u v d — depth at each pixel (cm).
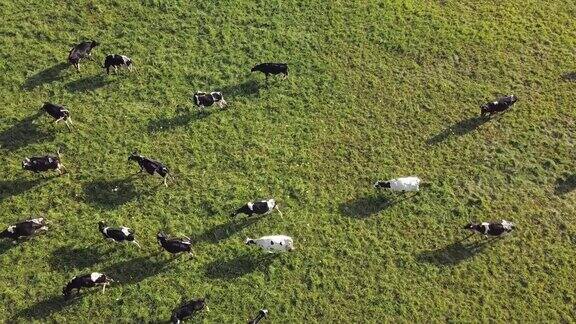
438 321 2048
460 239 2261
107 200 2220
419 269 2164
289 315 2009
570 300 2145
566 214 2394
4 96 2478
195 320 1961
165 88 2617
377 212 2312
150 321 1952
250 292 2045
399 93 2767
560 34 3158
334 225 2253
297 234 2209
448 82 2848
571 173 2541
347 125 2606
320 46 2916
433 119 2677
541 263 2227
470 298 2114
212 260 2106
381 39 2992
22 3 2823
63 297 1969
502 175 2500
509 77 2905
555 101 2820
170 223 2183
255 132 2519
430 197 2381
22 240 2077
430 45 3003
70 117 2444
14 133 2362
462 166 2509
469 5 3253
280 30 2950
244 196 2297
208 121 2528
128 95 2569
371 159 2491
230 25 2922
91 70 2625
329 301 2058
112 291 1995
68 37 2739
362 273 2136
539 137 2659
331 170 2433
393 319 2038
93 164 2317
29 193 2202
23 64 2595
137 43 2769
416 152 2542
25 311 1930
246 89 2672
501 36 3097
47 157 2194
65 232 2116
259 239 2106
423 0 3241
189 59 2748
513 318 2081
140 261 2073
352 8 3123
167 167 2341
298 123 2584
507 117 2717
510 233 2291
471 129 2653
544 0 3316
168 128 2481
